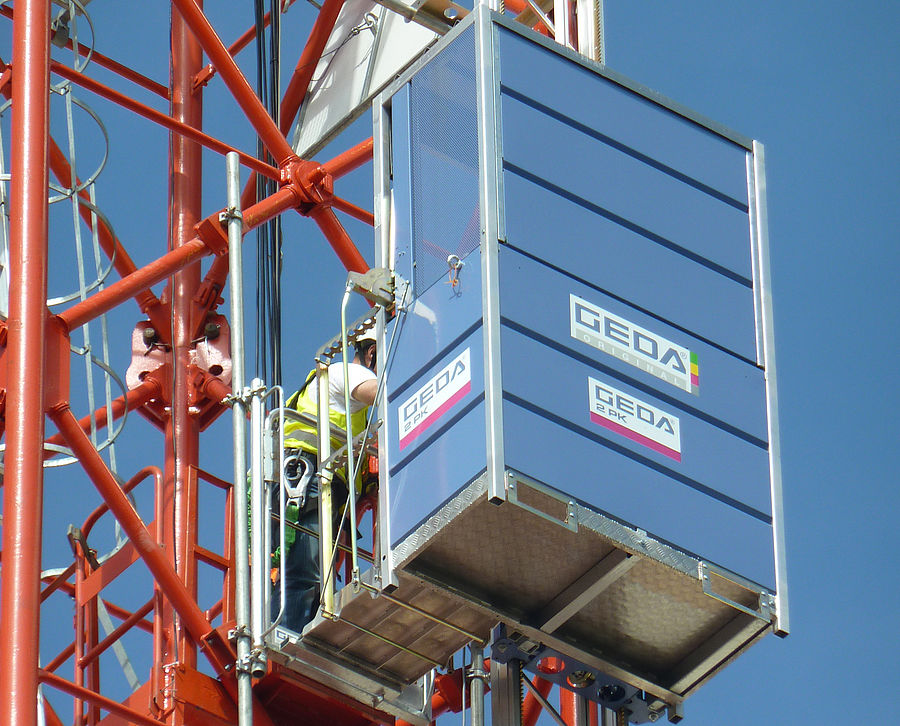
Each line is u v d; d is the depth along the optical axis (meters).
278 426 19.11
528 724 21.91
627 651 18.23
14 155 19.75
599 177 18.30
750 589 17.42
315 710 19.50
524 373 16.89
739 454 17.86
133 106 22.05
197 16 22.94
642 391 17.52
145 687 20.03
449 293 17.50
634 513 16.95
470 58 18.34
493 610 17.56
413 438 17.23
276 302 21.69
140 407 24.48
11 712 17.19
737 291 18.66
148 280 20.73
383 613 17.81
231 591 20.70
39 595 17.77
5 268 20.42
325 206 22.72
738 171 19.27
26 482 18.19
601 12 21.92
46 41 20.33
